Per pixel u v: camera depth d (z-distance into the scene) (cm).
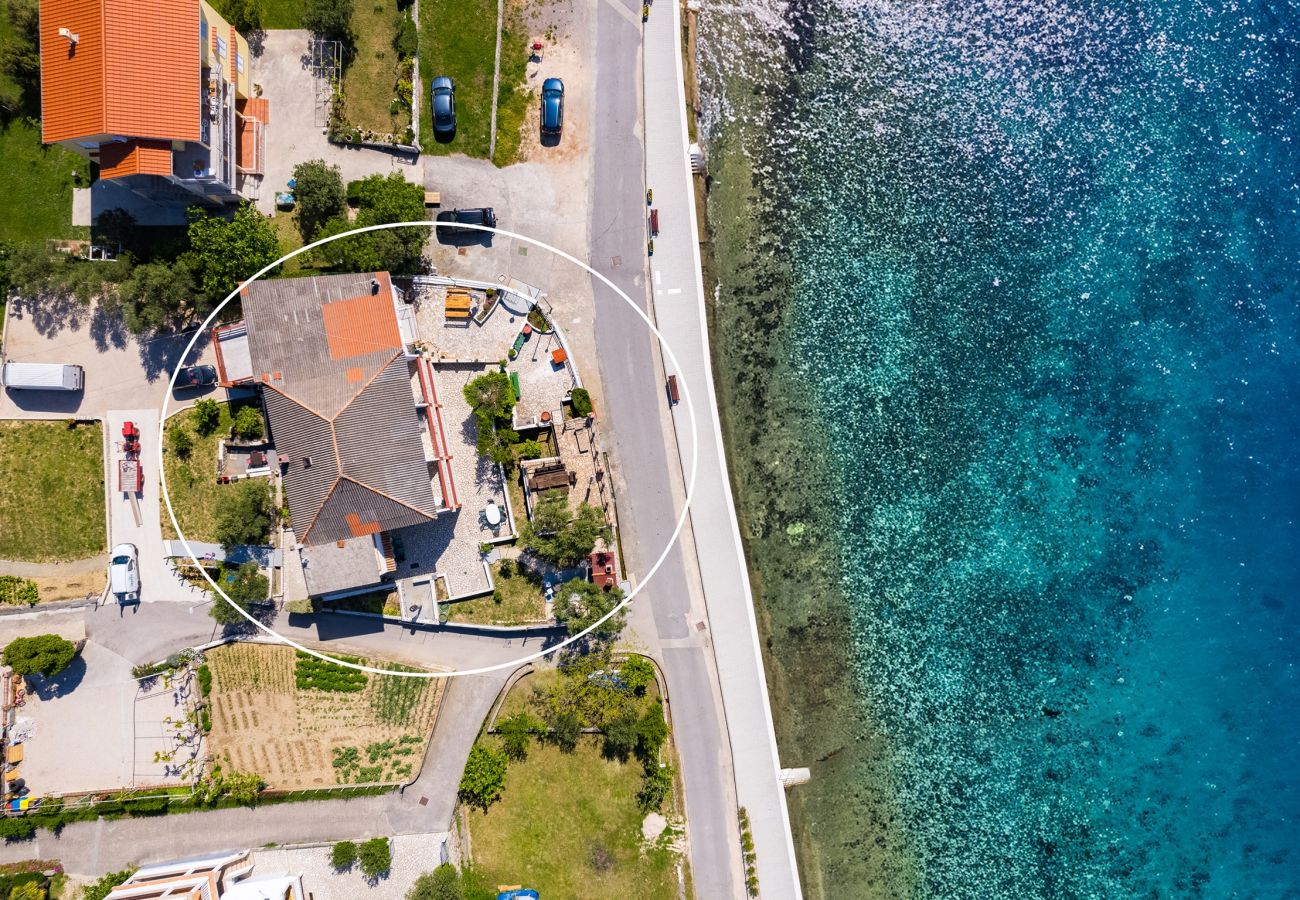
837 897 4303
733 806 4216
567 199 4209
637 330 4234
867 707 4328
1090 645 4353
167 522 4091
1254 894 4316
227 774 4122
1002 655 4331
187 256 3831
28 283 3888
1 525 4062
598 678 4056
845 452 4356
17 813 4044
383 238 3884
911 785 4319
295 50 4088
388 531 4059
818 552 4338
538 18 4188
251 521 3944
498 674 4172
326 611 4119
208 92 3659
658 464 4234
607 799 4181
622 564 4216
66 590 4072
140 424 4084
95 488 4075
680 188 4250
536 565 4159
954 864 4306
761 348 4356
